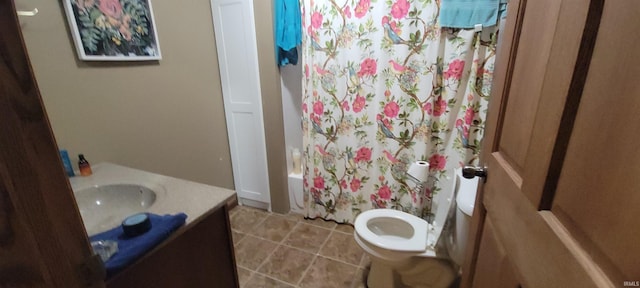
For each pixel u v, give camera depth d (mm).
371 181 2008
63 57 1254
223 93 2219
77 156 1346
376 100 1820
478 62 1552
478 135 1670
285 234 2090
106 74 1431
